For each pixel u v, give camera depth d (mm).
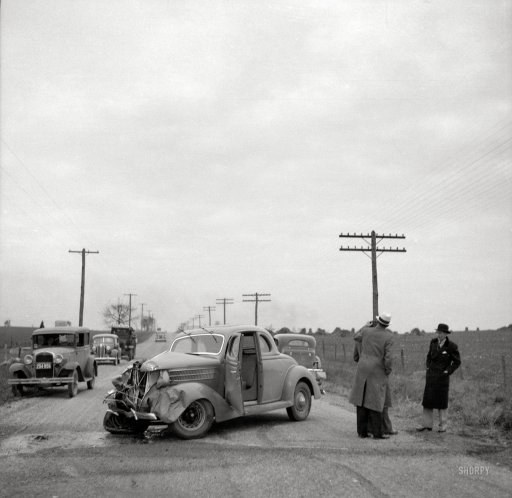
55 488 6598
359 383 9953
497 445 9172
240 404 10492
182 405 9828
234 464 7785
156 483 6797
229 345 11047
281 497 6172
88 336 20891
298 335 18500
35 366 17719
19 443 9555
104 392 19203
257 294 70250
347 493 6301
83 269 54188
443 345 10492
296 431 10719
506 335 79750
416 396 15984
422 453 8500
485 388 16984
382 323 10039
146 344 84562
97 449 8984
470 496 6207
